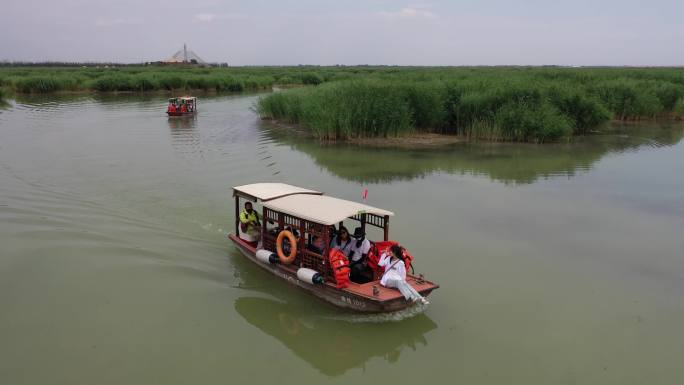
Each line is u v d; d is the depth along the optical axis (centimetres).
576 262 1175
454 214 1495
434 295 1012
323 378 768
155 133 2936
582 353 831
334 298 965
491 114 2825
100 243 1226
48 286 1014
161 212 1470
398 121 2798
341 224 1066
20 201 1520
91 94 5641
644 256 1215
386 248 1012
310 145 2619
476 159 2303
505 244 1273
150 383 745
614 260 1190
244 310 965
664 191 1778
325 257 971
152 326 895
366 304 912
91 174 1892
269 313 956
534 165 2188
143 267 1114
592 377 773
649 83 4041
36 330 868
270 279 1091
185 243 1256
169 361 798
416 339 873
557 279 1088
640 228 1402
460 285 1054
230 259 1182
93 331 871
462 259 1180
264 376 770
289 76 7938
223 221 1412
